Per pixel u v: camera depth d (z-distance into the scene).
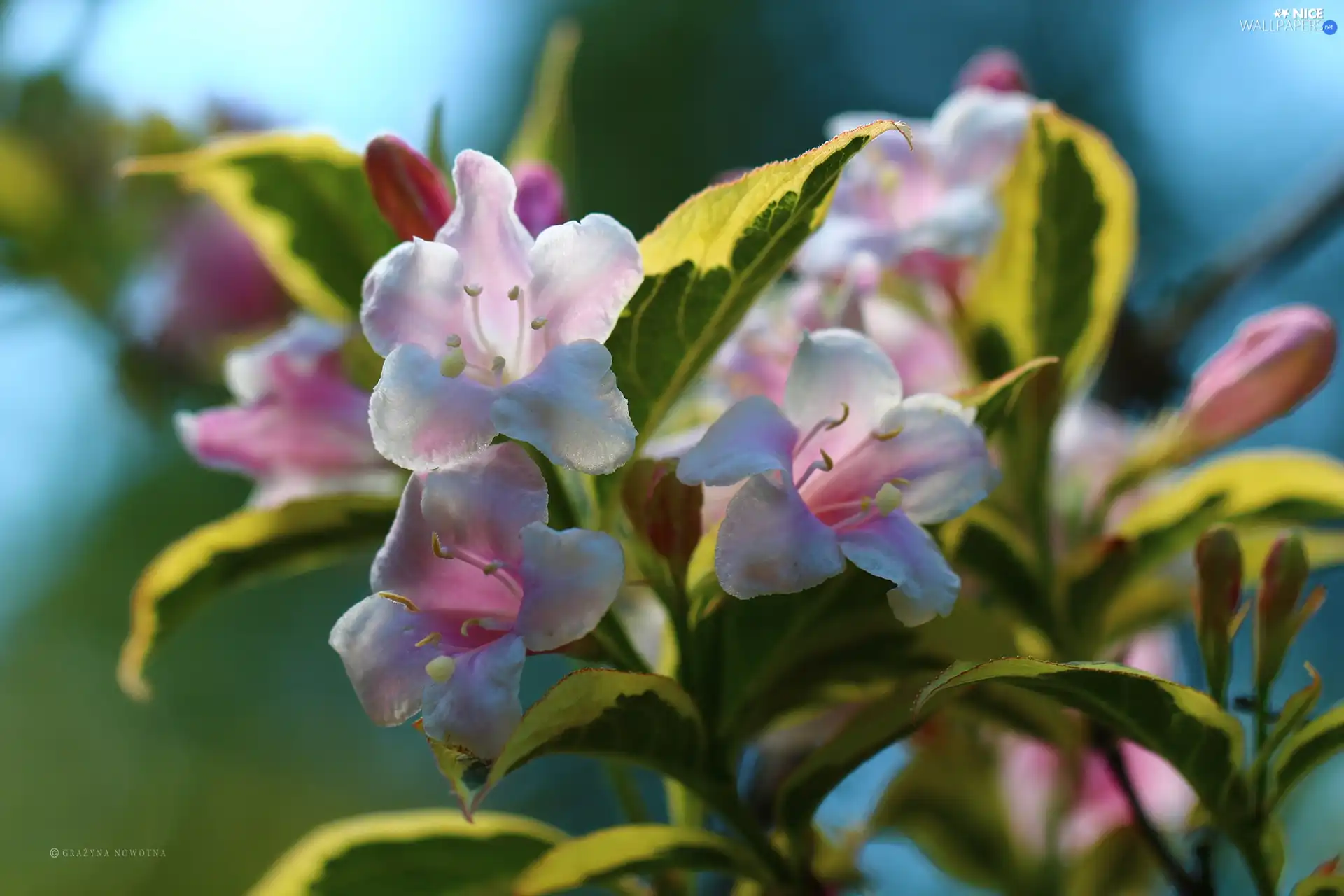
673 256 0.40
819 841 0.47
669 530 0.40
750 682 0.41
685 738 0.40
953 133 0.46
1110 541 0.44
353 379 0.45
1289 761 0.41
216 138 0.58
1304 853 0.57
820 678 0.42
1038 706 0.43
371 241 0.45
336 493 0.45
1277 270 0.51
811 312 0.44
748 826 0.41
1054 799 0.47
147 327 0.56
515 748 0.38
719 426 0.39
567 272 0.39
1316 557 0.47
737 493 0.39
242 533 0.44
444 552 0.39
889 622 0.42
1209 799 0.41
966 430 0.40
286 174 0.44
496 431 0.38
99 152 0.57
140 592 0.44
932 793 0.47
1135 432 0.48
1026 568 0.44
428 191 0.41
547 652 0.40
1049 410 0.45
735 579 0.39
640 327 0.40
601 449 0.38
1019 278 0.45
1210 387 0.45
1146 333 0.51
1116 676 0.40
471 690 0.38
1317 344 0.45
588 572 0.38
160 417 0.57
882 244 0.45
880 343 0.46
